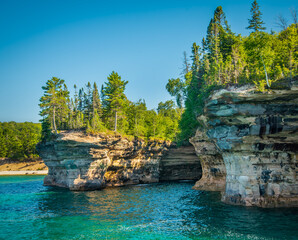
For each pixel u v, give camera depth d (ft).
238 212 87.40
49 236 72.13
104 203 118.93
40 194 155.43
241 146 96.63
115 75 209.87
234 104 90.12
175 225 77.87
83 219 89.71
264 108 88.69
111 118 227.40
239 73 112.68
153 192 151.12
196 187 155.84
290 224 73.00
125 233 72.23
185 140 210.79
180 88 187.01
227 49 160.86
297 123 88.07
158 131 242.58
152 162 215.92
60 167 201.16
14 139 410.31
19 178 283.18
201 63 161.17
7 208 112.06
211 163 147.74
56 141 168.04
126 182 201.26
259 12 158.61
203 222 79.05
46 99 193.57
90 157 168.04
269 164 97.25
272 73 100.99
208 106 98.22
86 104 243.19
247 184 96.84
